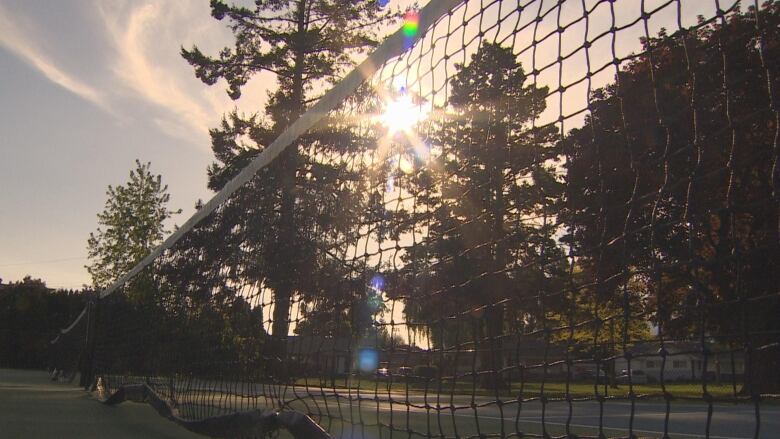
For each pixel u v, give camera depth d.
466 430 5.66
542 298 2.68
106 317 12.45
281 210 5.07
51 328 41.53
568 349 2.54
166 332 7.91
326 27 28.73
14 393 11.92
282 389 4.79
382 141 3.94
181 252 7.63
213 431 5.15
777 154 1.74
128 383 9.49
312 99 28.67
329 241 4.42
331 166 4.46
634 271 2.23
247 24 28.16
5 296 45.19
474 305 3.06
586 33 2.52
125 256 33.78
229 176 29.75
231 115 30.67
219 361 6.03
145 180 34.75
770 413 8.56
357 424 4.23
